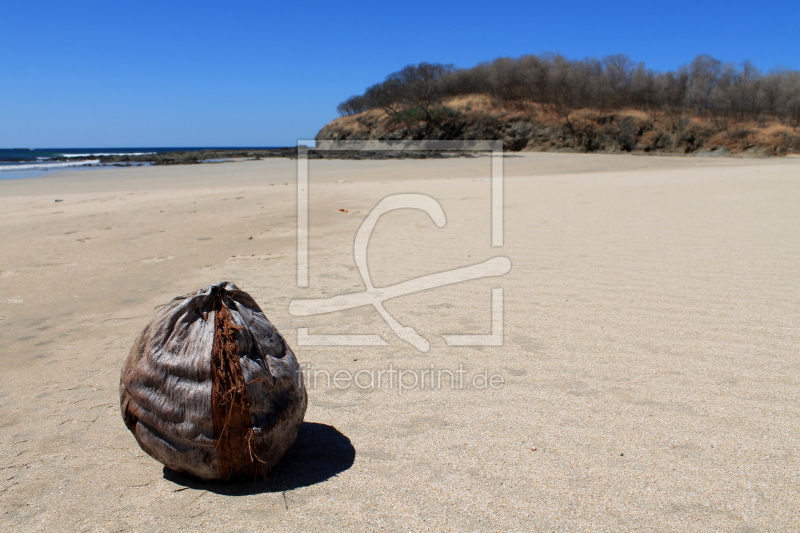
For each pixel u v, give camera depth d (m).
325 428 2.96
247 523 2.18
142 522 2.21
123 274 6.33
